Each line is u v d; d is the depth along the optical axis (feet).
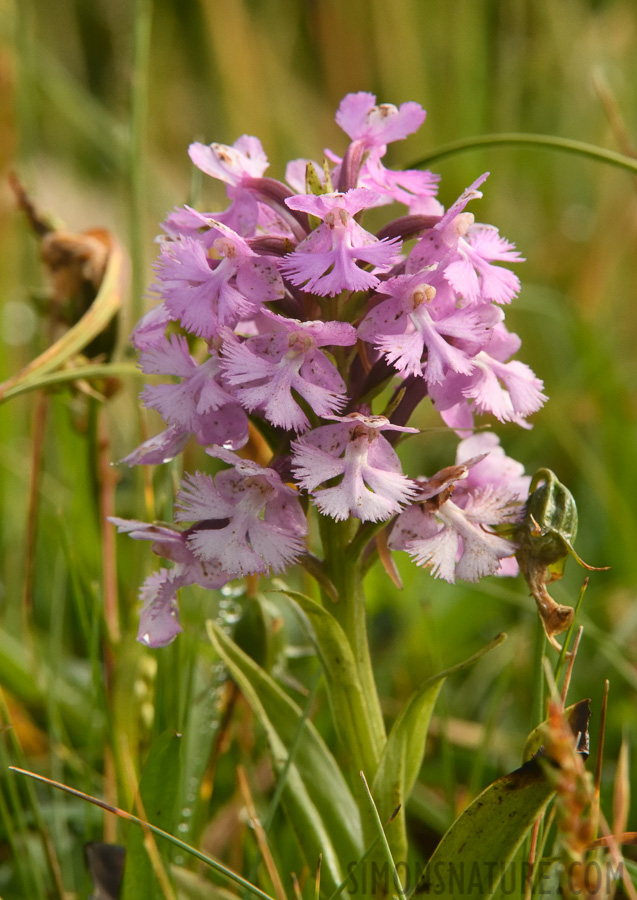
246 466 1.39
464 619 1.74
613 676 1.68
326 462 1.39
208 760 1.57
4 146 2.19
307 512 1.44
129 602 1.60
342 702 1.44
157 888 1.44
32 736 1.65
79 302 1.66
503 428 2.12
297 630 1.75
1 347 2.12
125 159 2.19
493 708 1.57
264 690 1.48
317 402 1.38
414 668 1.72
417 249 1.41
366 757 1.45
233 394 1.41
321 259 1.39
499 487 1.43
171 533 1.42
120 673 1.57
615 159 1.59
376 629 1.84
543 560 1.42
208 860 1.40
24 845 1.50
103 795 1.60
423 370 1.41
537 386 1.43
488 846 1.38
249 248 1.40
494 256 1.41
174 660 1.53
